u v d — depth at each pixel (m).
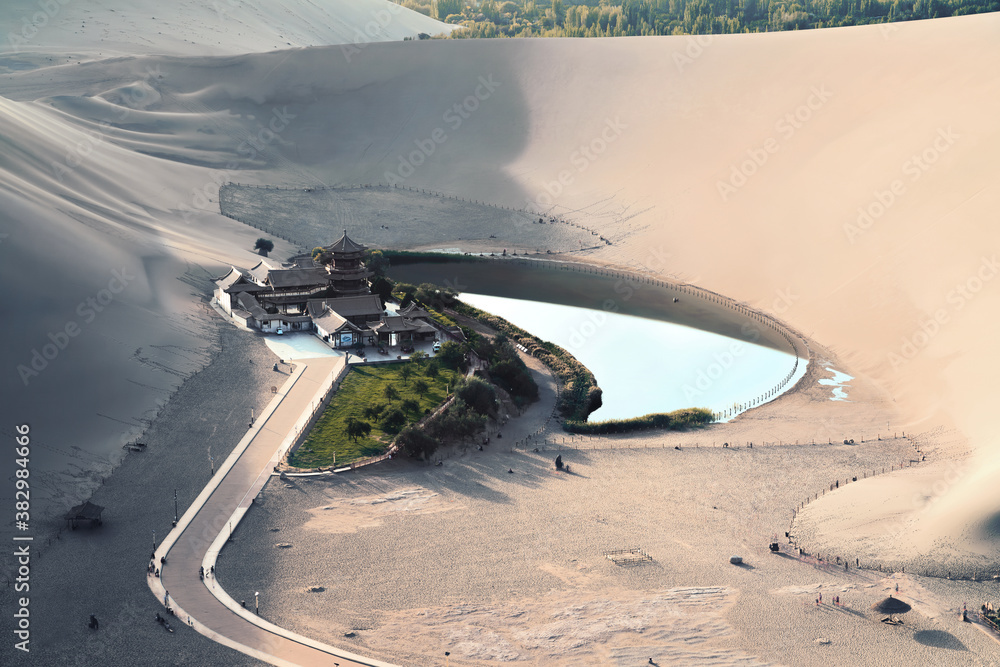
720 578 98.06
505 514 112.06
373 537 105.62
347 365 154.38
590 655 84.62
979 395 139.75
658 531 108.44
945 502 110.06
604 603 92.94
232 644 84.44
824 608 92.69
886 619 90.69
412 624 88.88
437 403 141.12
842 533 107.31
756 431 141.50
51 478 114.12
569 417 147.88
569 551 103.44
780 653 85.25
